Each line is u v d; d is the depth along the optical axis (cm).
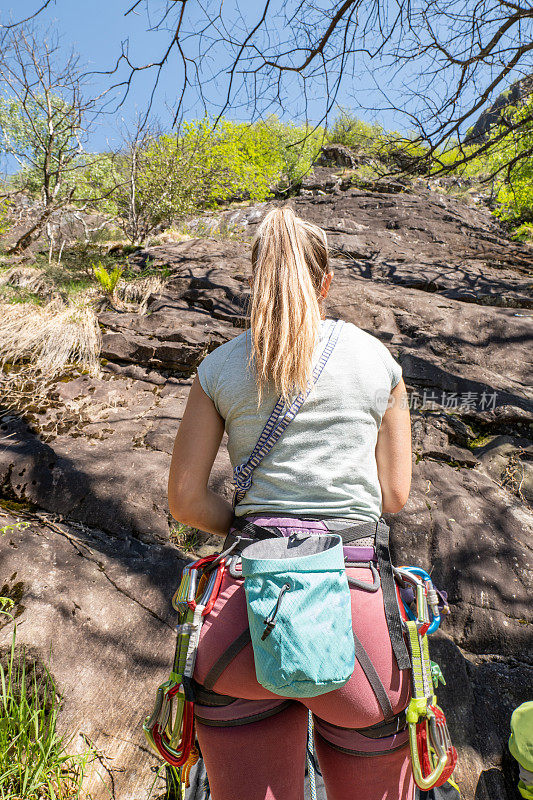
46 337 425
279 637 108
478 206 1271
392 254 759
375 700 116
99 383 393
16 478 300
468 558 277
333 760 127
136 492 293
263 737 119
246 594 115
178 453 135
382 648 118
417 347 441
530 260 795
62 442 329
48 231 764
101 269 516
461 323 473
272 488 125
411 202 1062
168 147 920
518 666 243
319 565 113
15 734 198
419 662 121
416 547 281
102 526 282
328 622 110
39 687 213
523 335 462
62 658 220
